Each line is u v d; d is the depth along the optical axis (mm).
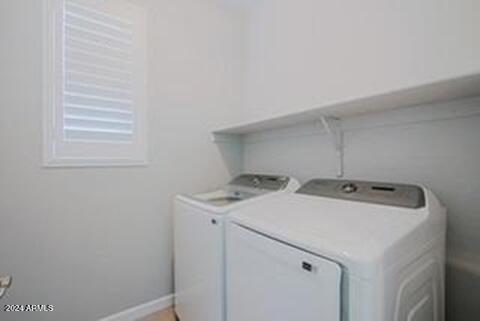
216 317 1295
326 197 1389
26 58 1476
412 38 1386
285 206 1279
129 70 1854
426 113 1317
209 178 2309
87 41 1682
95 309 1724
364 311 690
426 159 1333
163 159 2025
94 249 1718
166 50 2043
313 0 1928
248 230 1102
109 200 1775
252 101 2488
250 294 1078
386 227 891
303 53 2006
